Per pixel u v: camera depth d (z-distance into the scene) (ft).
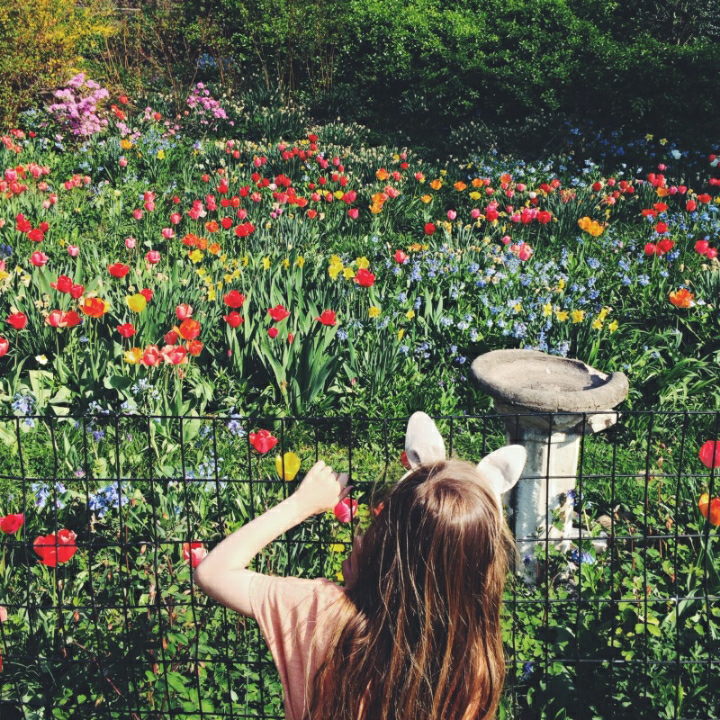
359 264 21.39
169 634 9.71
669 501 13.64
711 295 21.63
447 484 5.54
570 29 50.55
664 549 12.48
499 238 28.55
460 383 18.52
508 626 10.25
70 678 9.45
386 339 18.57
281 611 5.83
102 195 31.19
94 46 49.42
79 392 17.11
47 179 34.78
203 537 11.68
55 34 42.37
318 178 33.42
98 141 39.60
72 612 10.23
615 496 14.53
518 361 13.52
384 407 17.30
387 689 5.40
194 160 37.76
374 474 15.47
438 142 46.34
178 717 9.21
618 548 12.71
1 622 9.09
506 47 50.72
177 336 16.12
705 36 52.70
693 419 17.38
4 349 14.30
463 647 5.41
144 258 25.39
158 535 11.39
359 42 52.06
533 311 20.79
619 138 44.09
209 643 9.95
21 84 42.80
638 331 20.35
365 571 5.75
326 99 50.57
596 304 21.74
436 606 5.37
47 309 18.93
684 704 9.17
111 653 9.71
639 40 50.39
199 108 45.32
